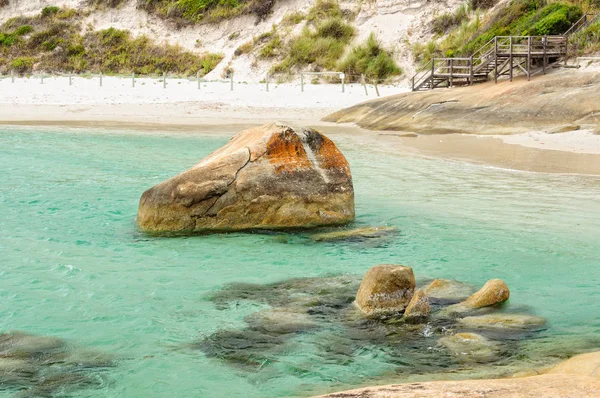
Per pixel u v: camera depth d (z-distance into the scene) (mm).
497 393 4379
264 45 42969
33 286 8633
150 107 33188
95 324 7410
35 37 48438
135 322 7449
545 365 6004
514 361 6133
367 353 6465
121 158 18875
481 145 20094
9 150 20219
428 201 13086
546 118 22047
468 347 6488
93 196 13828
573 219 11516
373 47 39625
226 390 5836
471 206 12594
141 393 5828
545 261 9453
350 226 11375
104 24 49125
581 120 21422
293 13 44344
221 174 11094
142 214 11250
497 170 16078
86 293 8383
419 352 6434
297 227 11242
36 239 10773
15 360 6508
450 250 10023
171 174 16359
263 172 11219
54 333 7176
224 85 38531
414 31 40406
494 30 35000
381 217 11945
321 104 33281
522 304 7754
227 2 47375
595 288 8352
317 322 7285
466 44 36094
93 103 34250
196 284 8688
